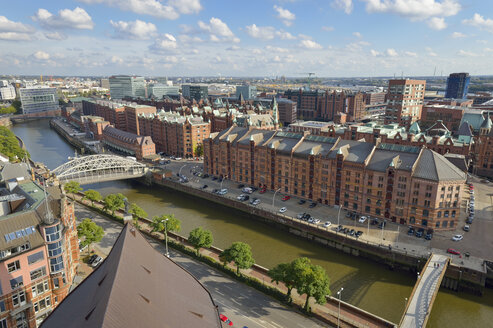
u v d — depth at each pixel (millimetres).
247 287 83000
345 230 110312
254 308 74750
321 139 142000
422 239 105312
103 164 172875
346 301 82875
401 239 105438
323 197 134500
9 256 61500
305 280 71062
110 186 179125
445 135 181125
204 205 151125
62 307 49031
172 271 56969
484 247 99812
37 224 66938
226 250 86938
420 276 84250
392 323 69000
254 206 133625
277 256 104938
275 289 79625
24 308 63844
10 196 79875
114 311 36062
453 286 89688
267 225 128750
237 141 163375
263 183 155625
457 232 109312
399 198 114312
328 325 69875
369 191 120875
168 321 43062
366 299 83812
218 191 151125
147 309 41594
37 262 65812
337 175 128250
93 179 163875
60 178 160625
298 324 69875
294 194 144250
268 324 69562
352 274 95938
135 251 50094
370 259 102375
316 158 132625
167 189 170625
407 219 113750
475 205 131250
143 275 47375
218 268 90812
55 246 67562
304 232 117000
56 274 68562
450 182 106188
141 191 171250
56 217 70688
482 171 176875
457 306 83250
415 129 188625
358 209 125188
